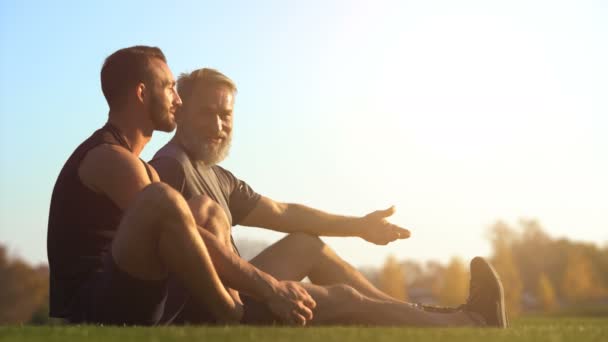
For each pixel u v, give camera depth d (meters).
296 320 3.32
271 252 4.22
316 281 4.31
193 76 4.72
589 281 101.62
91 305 3.41
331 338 2.21
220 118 4.66
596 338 2.52
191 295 3.69
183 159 4.41
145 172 3.56
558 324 4.04
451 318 3.61
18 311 67.12
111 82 3.83
